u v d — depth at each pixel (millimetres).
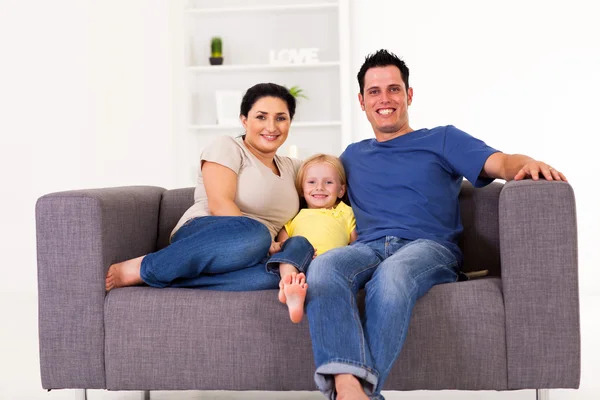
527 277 1780
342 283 1736
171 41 4551
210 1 4750
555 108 4395
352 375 1587
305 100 4695
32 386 2541
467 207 2301
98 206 1927
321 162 2307
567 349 1770
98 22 4672
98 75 4676
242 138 2320
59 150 4668
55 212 1928
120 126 4703
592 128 4367
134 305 1893
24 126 4664
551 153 4410
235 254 1949
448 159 2164
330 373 1592
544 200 1773
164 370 1877
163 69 4676
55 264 1928
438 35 4477
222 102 4582
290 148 4324
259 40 4719
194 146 4715
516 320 1786
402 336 1679
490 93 4441
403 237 2066
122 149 4707
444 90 4480
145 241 2271
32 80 4652
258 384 1848
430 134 2234
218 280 1983
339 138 4660
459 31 4457
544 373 1777
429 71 4492
